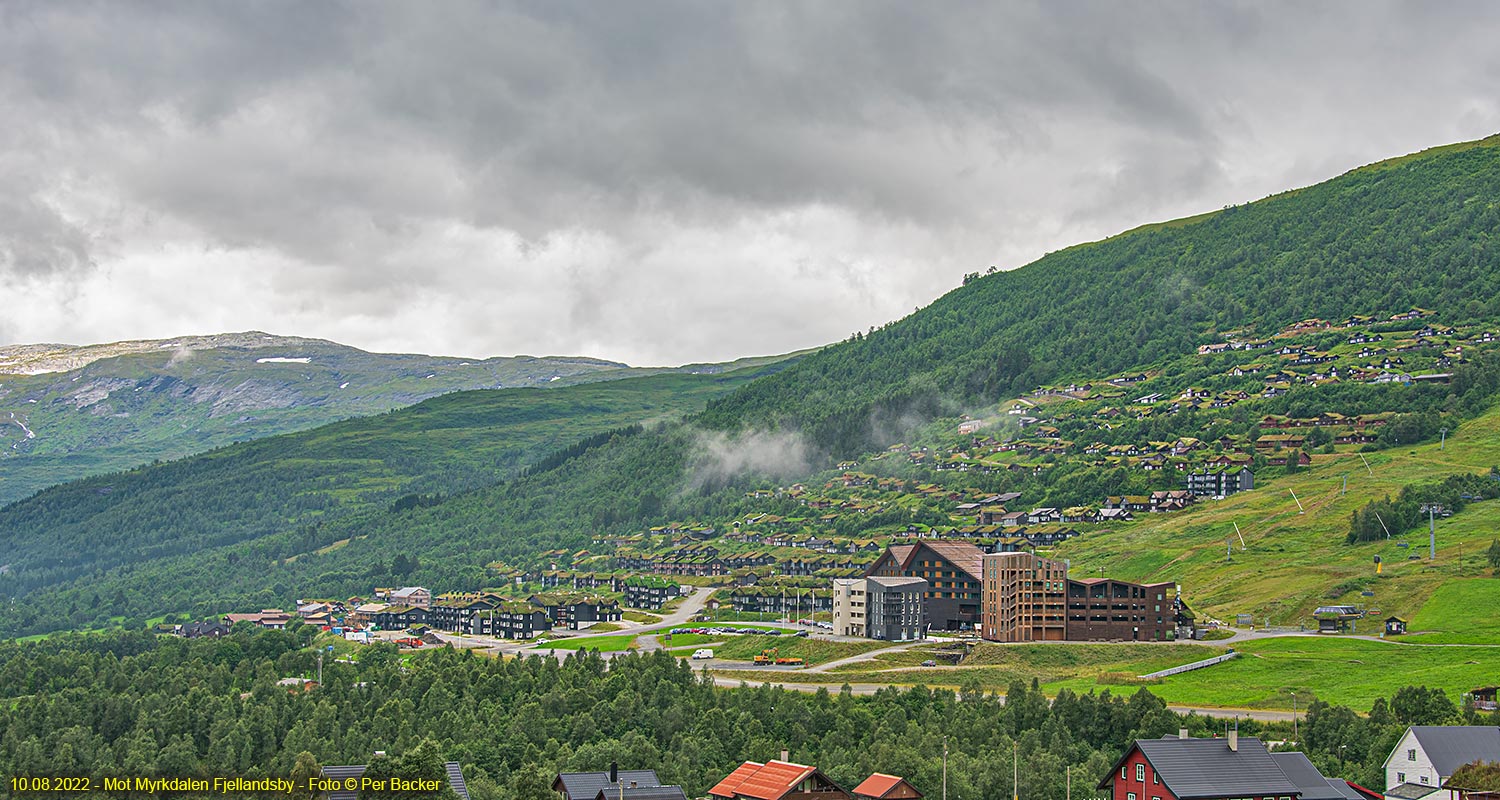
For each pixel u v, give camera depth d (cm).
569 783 19525
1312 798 17612
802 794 18588
